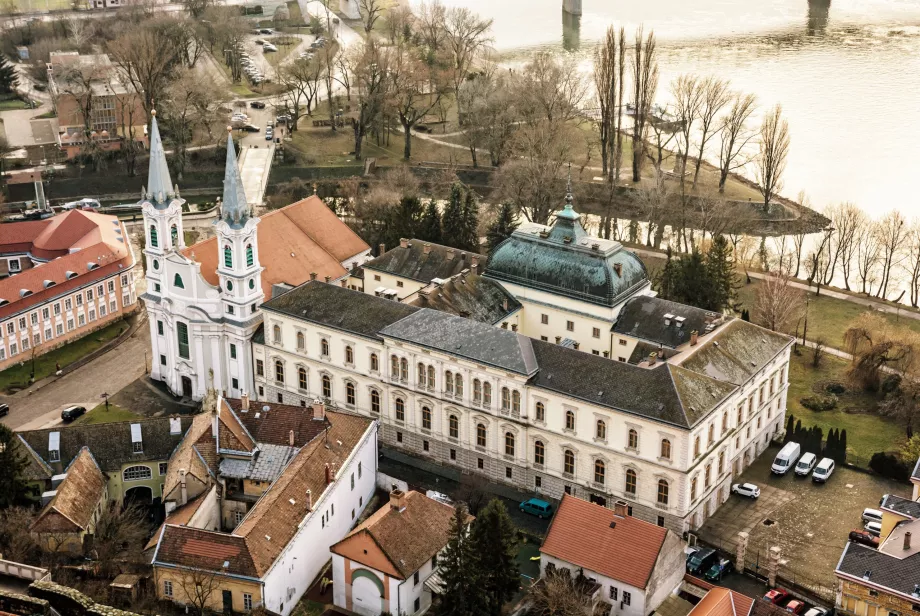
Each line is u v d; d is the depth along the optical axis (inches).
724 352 7854.3
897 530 6555.1
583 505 6673.2
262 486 7362.2
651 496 7244.1
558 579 6314.0
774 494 7805.1
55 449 7559.1
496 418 7770.7
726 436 7519.7
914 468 7352.4
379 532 6525.6
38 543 6860.2
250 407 7790.4
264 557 6402.6
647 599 6333.7
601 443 7362.2
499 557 6304.1
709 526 7460.6
